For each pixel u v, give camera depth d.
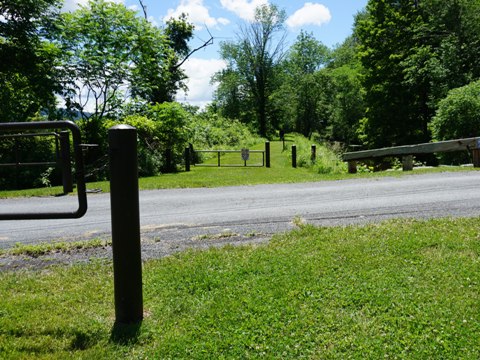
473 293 3.46
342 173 13.81
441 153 18.03
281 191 9.10
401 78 30.27
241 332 3.04
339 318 3.17
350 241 4.88
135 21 20.25
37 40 18.17
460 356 2.69
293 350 2.82
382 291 3.54
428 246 4.61
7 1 16.78
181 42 35.91
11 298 3.71
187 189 10.05
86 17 19.59
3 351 2.85
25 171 13.95
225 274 4.04
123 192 3.08
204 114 36.47
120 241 3.13
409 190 8.31
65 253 5.10
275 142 36.09
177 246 5.20
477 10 25.91
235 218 6.59
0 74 17.53
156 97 30.77
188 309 3.41
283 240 5.14
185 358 2.77
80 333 3.09
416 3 31.03
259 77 61.69
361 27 32.56
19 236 6.00
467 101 18.12
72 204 8.41
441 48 26.47
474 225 5.33
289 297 3.52
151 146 16.83
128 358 2.78
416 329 2.98
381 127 32.22
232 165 18.20
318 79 59.53
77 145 3.18
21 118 18.08
